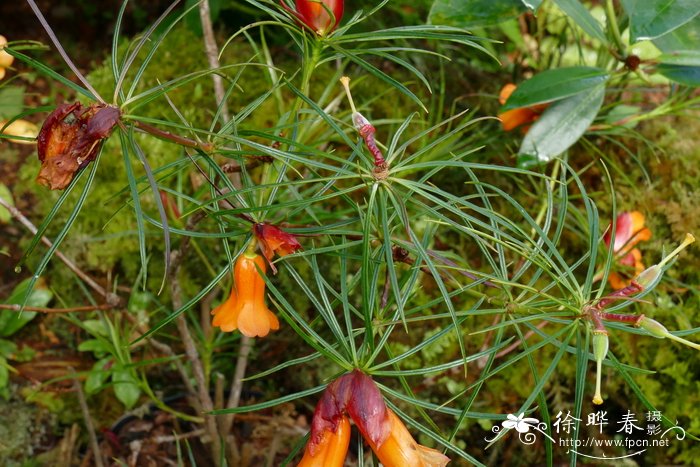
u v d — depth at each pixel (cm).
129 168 34
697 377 55
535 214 59
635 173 60
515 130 62
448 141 56
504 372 57
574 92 52
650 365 56
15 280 61
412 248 39
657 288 56
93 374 57
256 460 56
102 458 56
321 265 58
